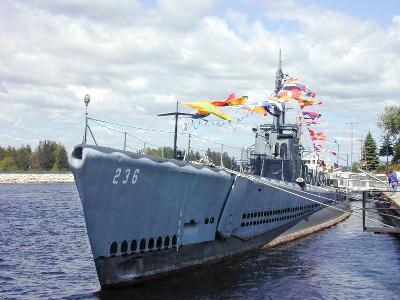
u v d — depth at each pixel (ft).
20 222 103.50
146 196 42.75
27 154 469.16
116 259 41.19
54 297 42.29
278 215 73.87
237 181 56.49
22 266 55.98
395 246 71.05
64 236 82.17
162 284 44.24
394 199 105.50
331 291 44.21
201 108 50.90
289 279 48.37
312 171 104.53
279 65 85.25
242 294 42.32
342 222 110.73
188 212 49.16
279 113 84.79
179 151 53.11
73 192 244.42
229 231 56.95
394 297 42.45
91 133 40.37
